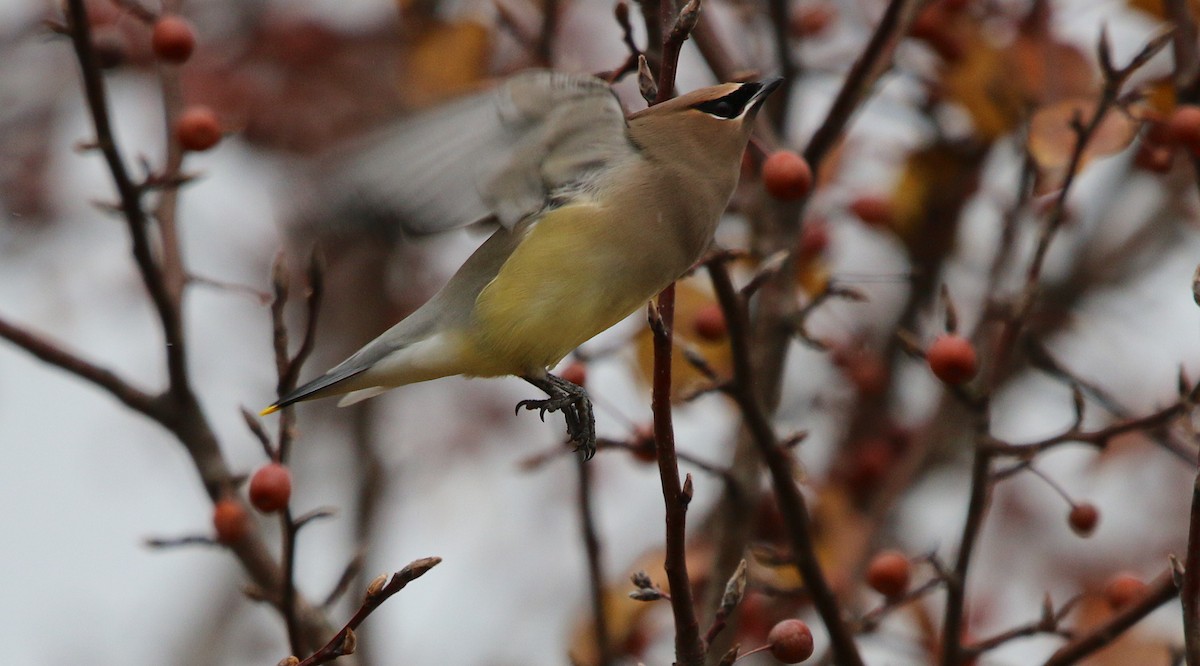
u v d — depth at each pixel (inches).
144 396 374.6
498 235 349.4
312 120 522.6
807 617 452.4
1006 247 423.8
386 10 545.0
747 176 427.8
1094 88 426.0
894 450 483.5
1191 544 258.8
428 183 293.6
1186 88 385.4
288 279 328.2
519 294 336.2
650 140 346.0
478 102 301.3
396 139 290.4
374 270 563.2
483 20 480.1
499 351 339.0
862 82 385.4
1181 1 391.5
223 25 540.1
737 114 354.3
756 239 417.7
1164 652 427.8
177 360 371.2
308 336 328.8
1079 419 341.7
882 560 360.2
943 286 345.7
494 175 303.7
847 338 497.4
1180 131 372.8
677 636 274.5
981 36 445.4
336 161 286.0
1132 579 366.6
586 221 335.9
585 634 437.1
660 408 264.4
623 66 343.9
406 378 344.2
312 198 288.2
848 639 349.4
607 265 336.2
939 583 358.6
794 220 416.5
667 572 271.7
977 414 343.6
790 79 446.0
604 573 438.3
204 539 363.6
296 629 327.9
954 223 481.4
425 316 346.3
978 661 439.2
